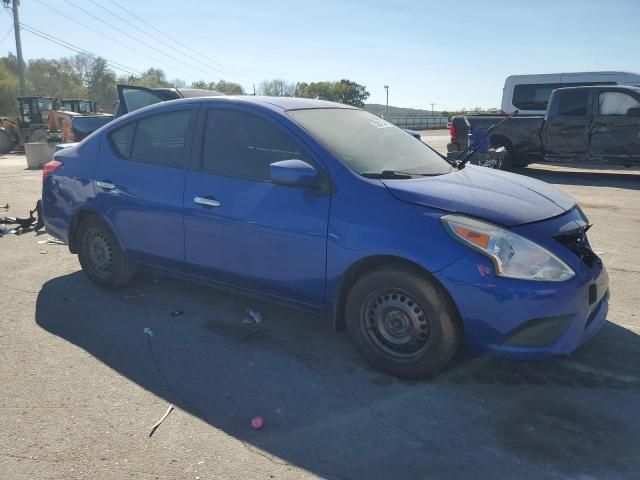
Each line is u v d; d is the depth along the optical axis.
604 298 3.59
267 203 3.75
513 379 3.43
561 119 12.20
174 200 4.25
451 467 2.64
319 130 3.84
